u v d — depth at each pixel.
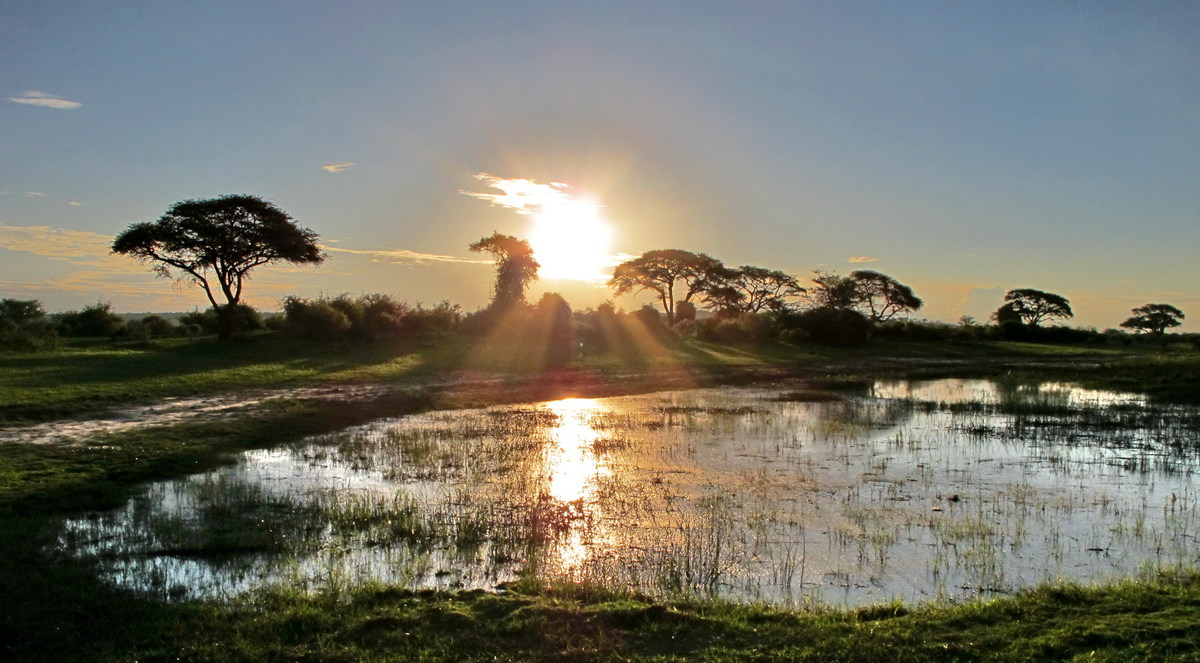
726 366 41.34
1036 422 22.20
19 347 30.72
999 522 11.20
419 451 16.88
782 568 9.09
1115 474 14.79
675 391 31.11
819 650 6.20
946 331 71.56
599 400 27.59
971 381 37.28
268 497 12.51
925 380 37.75
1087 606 7.10
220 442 16.98
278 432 18.66
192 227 40.66
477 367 34.84
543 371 34.88
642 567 9.08
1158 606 7.07
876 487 13.52
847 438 19.12
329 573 8.76
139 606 7.38
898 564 9.27
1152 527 10.94
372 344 38.75
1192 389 29.48
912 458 16.39
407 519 10.97
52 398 20.72
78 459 14.50
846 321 60.50
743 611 7.20
